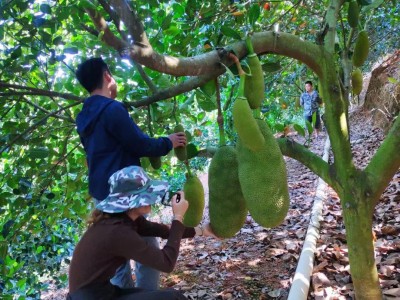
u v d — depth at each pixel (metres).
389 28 6.29
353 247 1.78
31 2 2.14
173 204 1.88
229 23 2.46
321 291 2.62
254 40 1.64
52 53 2.26
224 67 1.65
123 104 1.96
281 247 3.65
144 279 2.64
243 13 2.16
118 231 1.71
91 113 1.87
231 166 1.90
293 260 3.35
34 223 2.80
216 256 3.74
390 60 7.67
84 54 2.83
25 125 2.50
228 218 1.91
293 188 5.47
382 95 7.07
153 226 2.17
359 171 1.75
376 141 6.46
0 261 2.48
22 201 2.54
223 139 1.97
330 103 1.75
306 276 2.70
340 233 3.43
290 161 7.36
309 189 5.25
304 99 7.16
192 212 2.01
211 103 2.28
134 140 1.80
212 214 1.95
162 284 3.39
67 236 4.36
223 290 3.07
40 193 2.63
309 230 3.43
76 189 2.82
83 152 2.88
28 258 3.93
